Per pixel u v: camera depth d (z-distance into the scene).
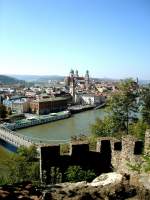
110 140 21.61
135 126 50.19
